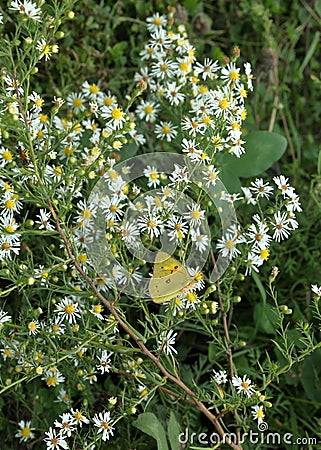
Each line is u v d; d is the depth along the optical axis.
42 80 0.62
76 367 0.51
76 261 0.45
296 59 0.71
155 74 0.54
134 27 0.64
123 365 0.49
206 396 0.48
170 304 0.47
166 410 0.55
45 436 0.53
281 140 0.58
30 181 0.44
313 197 0.61
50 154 0.46
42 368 0.44
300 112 0.71
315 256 0.62
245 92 0.50
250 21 0.69
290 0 0.71
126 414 0.47
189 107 0.55
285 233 0.49
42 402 0.55
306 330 0.48
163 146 0.59
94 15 0.62
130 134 0.53
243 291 0.61
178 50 0.55
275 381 0.59
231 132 0.49
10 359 0.53
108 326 0.45
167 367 0.54
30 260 0.45
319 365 0.58
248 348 0.60
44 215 0.46
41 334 0.46
